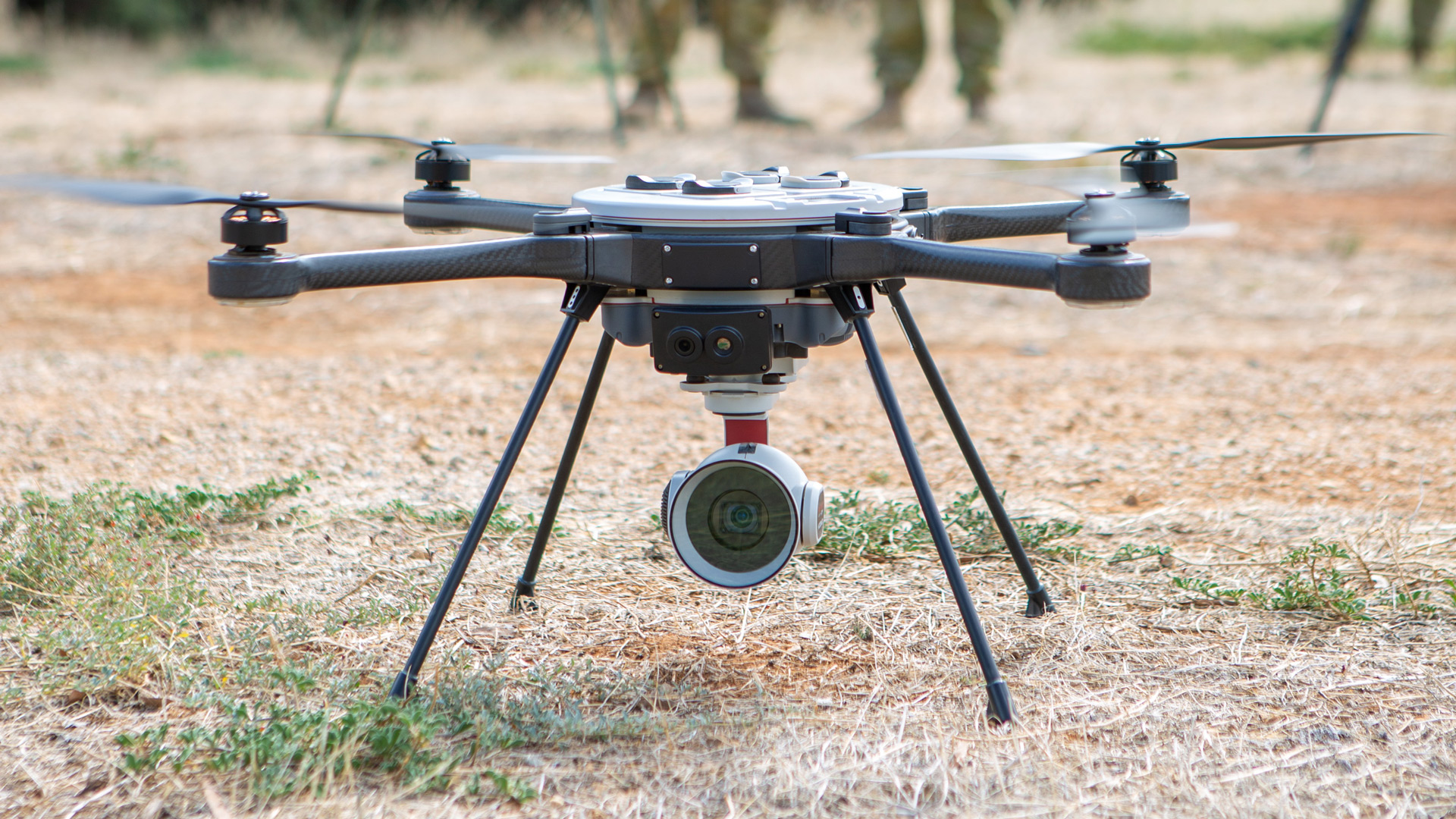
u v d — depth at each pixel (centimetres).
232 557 327
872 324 614
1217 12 2022
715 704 250
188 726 240
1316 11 1938
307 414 462
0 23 1819
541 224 225
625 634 284
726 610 298
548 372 239
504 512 365
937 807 212
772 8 1152
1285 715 244
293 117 1210
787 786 218
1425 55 1556
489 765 225
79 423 444
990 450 428
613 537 346
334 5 2106
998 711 236
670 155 974
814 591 308
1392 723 240
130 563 308
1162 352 562
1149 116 1191
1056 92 1412
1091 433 447
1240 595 301
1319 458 416
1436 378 509
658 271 227
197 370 520
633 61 1189
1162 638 280
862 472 404
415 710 232
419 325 614
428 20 2034
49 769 226
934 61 1762
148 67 1688
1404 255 737
